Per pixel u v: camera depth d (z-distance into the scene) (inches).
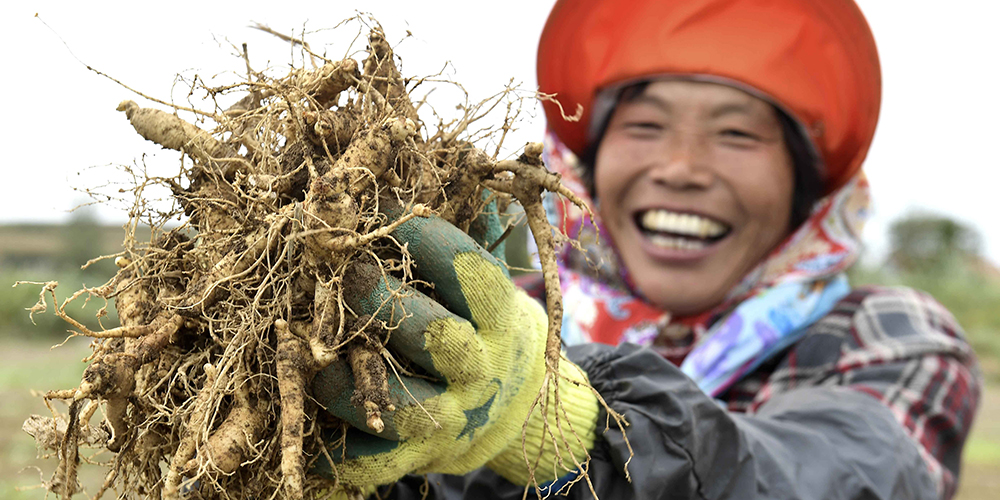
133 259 42.7
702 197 77.6
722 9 76.7
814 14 74.0
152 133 42.6
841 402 60.3
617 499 47.4
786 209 79.0
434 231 41.1
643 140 79.9
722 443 49.3
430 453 42.9
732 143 77.0
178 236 43.5
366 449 41.6
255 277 39.6
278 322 37.3
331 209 36.9
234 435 36.9
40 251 659.4
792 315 74.8
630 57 78.7
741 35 75.7
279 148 43.7
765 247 79.6
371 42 43.4
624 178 80.7
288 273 39.1
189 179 43.5
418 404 39.5
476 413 43.1
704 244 79.3
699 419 49.2
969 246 825.5
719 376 73.7
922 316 72.1
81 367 292.8
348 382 38.2
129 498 40.9
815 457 52.4
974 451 208.8
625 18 79.8
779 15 75.2
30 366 294.4
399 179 41.6
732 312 77.2
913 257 780.6
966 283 520.1
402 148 41.2
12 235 714.8
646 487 46.5
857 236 78.5
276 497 39.4
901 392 64.1
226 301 39.6
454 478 61.4
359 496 45.0
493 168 42.9
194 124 43.3
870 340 69.8
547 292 43.5
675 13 77.5
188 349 41.5
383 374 37.5
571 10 82.0
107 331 37.9
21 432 191.2
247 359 38.4
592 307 84.9
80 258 573.9
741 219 78.1
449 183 43.1
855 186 79.0
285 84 43.3
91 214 595.2
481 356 41.9
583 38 82.0
